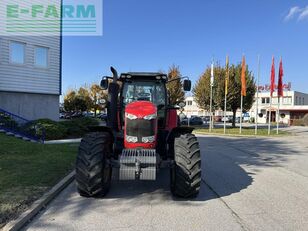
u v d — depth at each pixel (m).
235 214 5.35
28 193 5.88
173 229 4.65
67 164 8.73
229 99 33.06
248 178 8.28
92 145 5.97
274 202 6.10
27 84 17.95
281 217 5.25
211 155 12.61
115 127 7.18
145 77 7.53
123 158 5.68
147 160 5.64
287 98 67.19
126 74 7.48
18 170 7.71
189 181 5.93
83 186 5.86
